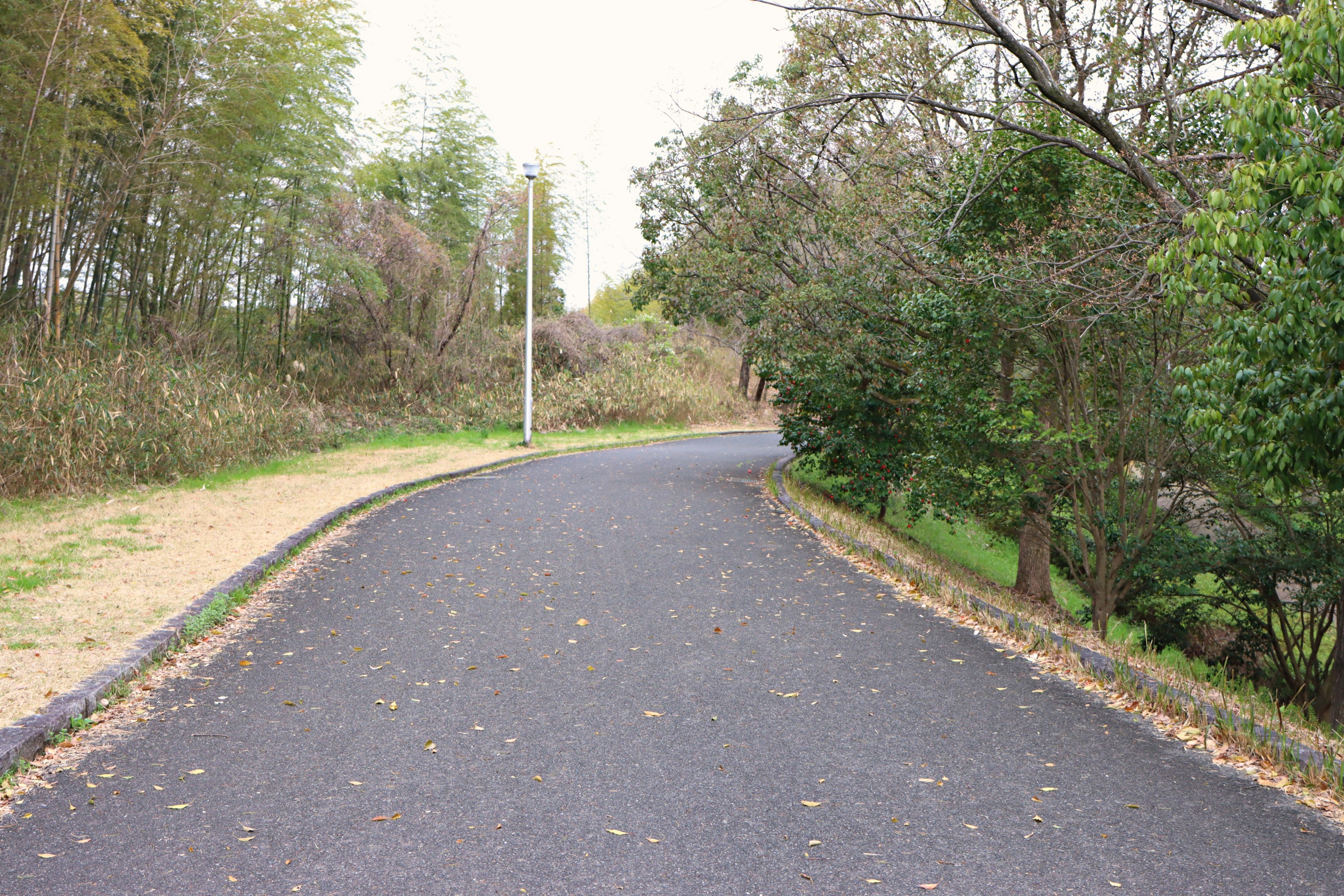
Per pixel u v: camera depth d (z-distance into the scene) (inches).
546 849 122.6
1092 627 412.2
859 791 143.2
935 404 441.1
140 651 204.5
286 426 689.0
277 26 665.6
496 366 1104.2
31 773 146.3
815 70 430.3
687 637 239.0
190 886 111.7
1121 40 343.0
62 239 614.9
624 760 155.4
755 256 578.9
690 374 1400.1
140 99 609.3
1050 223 356.2
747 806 136.9
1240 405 220.8
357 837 125.6
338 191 928.9
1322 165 180.5
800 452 627.2
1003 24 303.4
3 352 494.6
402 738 164.4
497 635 239.0
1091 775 150.6
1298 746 160.9
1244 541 465.1
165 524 380.2
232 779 145.3
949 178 387.2
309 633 237.6
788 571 328.8
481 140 1173.1
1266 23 187.8
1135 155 287.3
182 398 548.7
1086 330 326.6
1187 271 206.5
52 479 451.5
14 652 201.6
